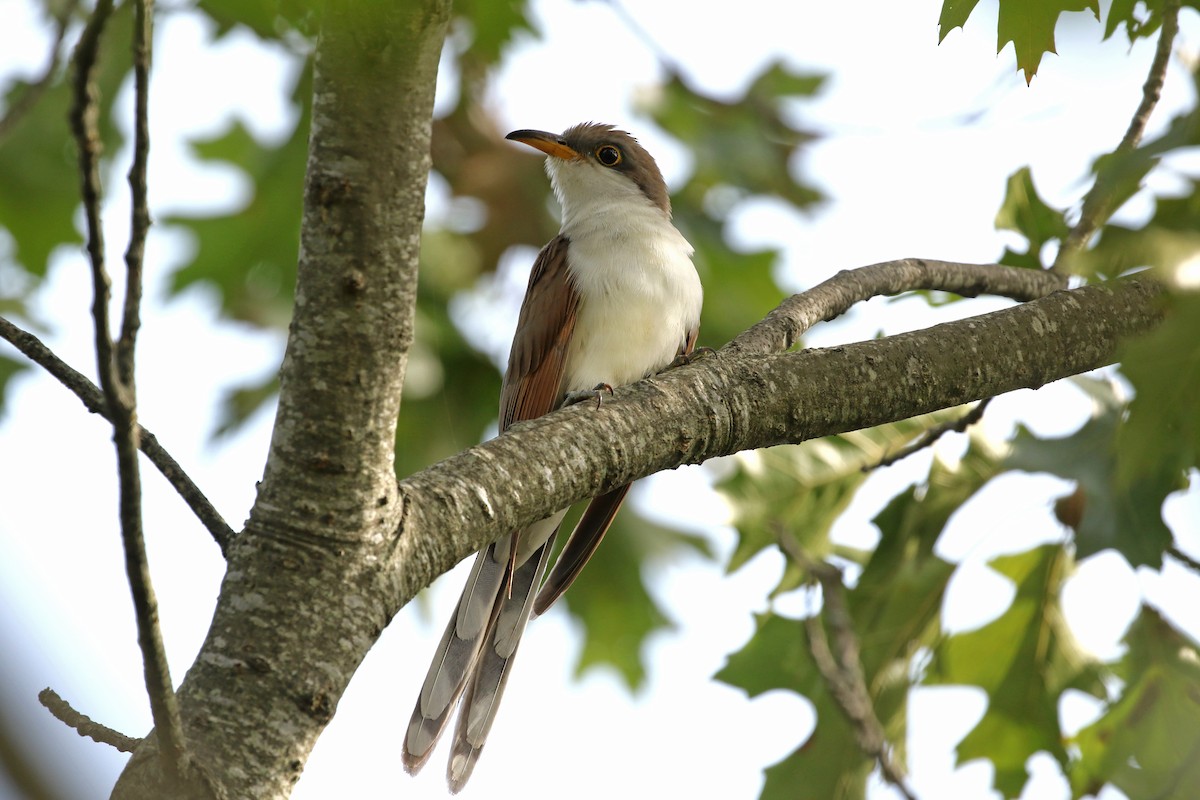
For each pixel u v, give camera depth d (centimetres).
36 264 1306
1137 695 929
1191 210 626
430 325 1325
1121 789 915
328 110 548
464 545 622
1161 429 584
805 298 863
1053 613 981
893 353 749
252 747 539
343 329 565
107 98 1241
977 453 995
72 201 1289
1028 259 977
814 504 1028
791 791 973
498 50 1320
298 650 559
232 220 1323
